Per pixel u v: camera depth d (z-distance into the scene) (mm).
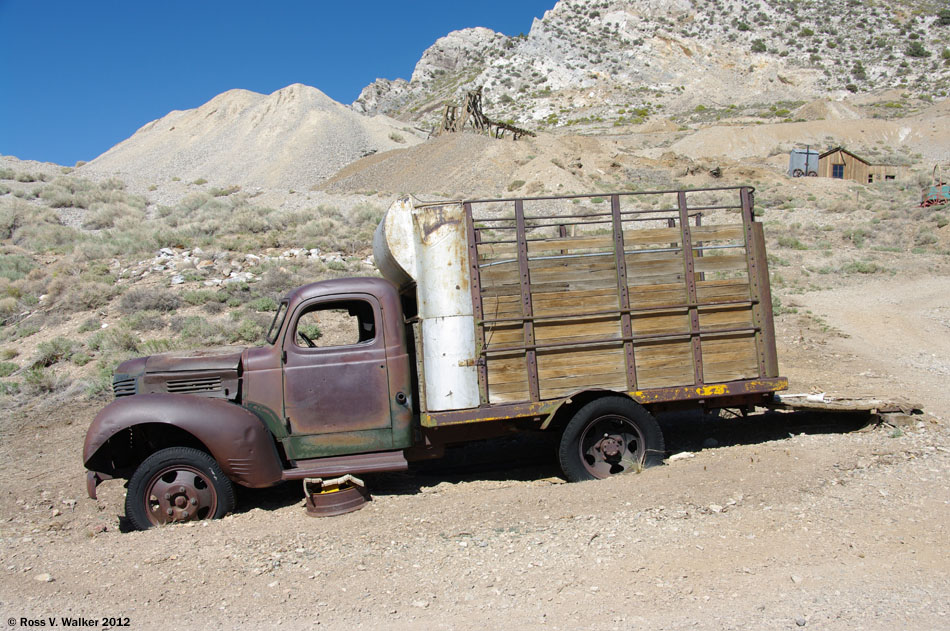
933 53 142500
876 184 45375
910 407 8031
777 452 7164
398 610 4141
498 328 6664
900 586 4086
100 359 13102
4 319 15711
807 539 4836
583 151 53500
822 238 29281
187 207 29328
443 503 6289
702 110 123125
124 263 19500
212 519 6227
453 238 6605
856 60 147375
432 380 6582
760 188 42594
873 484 5926
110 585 4637
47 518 7102
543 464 7738
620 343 6852
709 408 7250
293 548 5250
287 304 6641
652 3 186000
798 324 16172
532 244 6750
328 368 6566
